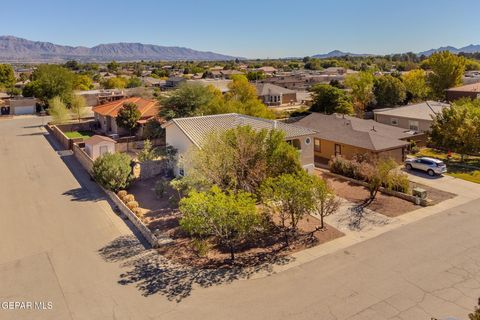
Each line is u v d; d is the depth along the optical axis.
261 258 18.66
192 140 28.81
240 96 51.03
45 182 32.22
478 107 39.84
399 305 14.68
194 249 19.64
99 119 57.88
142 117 49.53
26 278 17.34
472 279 16.42
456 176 32.03
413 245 19.73
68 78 77.75
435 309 14.41
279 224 22.39
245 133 23.67
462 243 19.81
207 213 17.58
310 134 31.17
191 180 22.64
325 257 18.64
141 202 27.02
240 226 17.48
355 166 31.42
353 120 42.97
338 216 23.89
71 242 20.94
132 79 113.56
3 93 97.94
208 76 146.88
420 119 44.12
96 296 15.84
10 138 51.75
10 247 20.50
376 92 64.38
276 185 20.42
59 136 49.56
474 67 122.19
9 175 34.47
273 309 14.60
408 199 26.53
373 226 22.31
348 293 15.52
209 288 16.17
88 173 34.66
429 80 71.19
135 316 14.50
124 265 18.31
